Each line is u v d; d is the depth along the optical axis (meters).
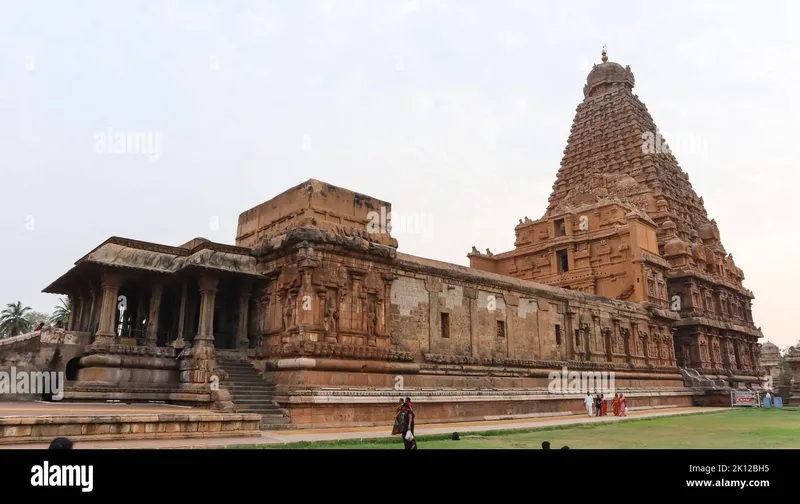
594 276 56.47
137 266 26.92
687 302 65.12
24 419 14.22
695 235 72.25
